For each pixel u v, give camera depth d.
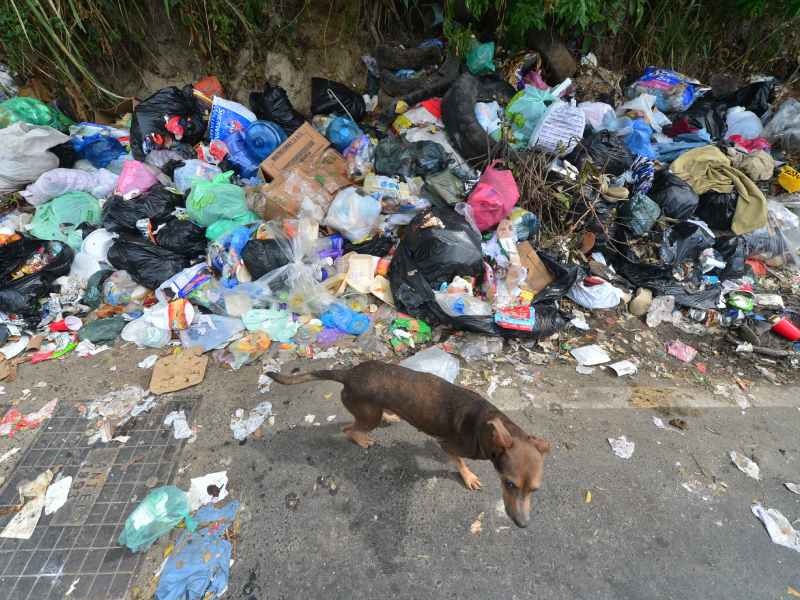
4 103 4.41
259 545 2.35
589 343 3.65
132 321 3.61
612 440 2.90
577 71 5.43
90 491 2.56
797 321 3.94
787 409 3.20
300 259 3.70
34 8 4.17
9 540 2.35
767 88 5.52
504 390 3.20
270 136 4.62
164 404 3.03
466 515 2.49
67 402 3.04
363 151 4.41
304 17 5.23
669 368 3.49
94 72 5.19
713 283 4.12
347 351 3.43
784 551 2.41
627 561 2.34
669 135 5.20
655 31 6.03
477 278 3.76
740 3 5.77
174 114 4.68
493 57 5.21
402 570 2.28
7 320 3.56
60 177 4.16
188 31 5.17
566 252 4.09
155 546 2.33
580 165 4.31
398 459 2.74
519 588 2.23
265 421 2.94
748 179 4.37
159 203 4.02
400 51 5.02
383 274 3.83
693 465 2.79
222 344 3.44
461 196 4.12
